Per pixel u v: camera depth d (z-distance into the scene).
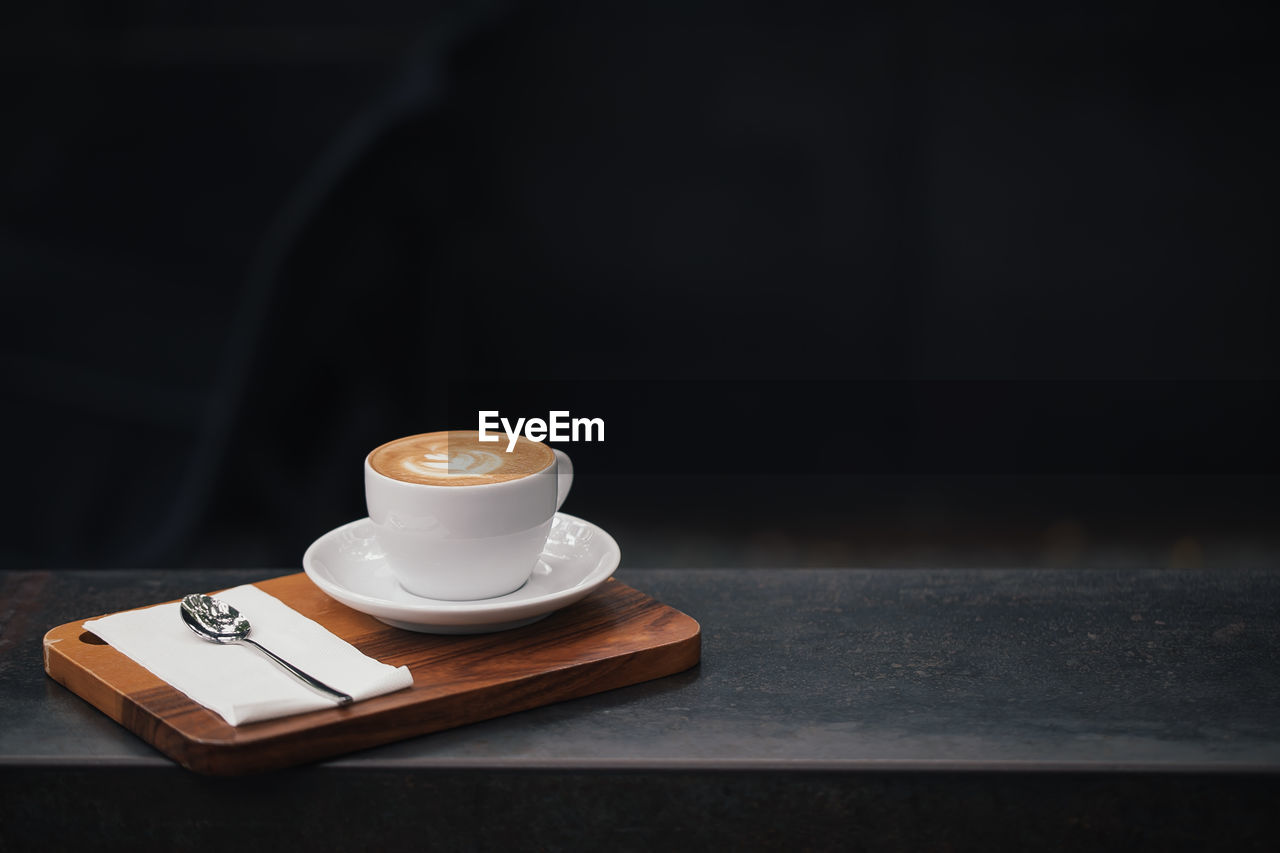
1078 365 5.68
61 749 1.55
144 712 1.56
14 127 5.83
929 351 5.78
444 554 1.62
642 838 1.55
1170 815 1.54
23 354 5.89
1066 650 1.67
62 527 5.26
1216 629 1.70
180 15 5.73
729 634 1.70
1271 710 1.60
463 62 3.28
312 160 5.86
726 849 1.55
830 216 5.68
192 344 5.95
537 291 5.85
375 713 1.56
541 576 1.70
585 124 5.64
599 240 5.80
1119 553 4.67
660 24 5.52
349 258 2.97
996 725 1.58
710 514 5.30
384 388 3.08
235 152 5.87
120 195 5.91
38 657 1.66
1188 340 5.56
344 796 1.55
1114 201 5.46
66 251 5.94
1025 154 5.46
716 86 5.59
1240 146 5.30
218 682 1.57
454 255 3.14
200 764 1.53
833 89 5.53
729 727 1.58
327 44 5.73
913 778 1.54
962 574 1.80
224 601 1.66
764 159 5.66
